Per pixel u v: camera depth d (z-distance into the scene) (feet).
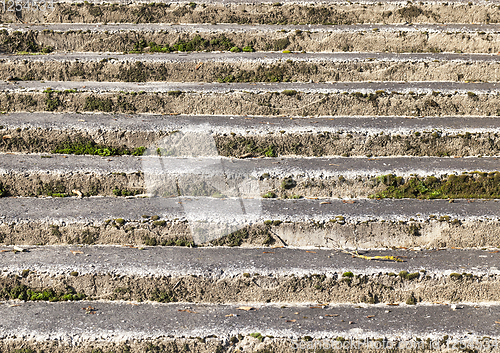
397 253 11.96
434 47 17.13
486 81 16.14
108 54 16.79
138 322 10.38
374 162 13.87
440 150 14.24
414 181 13.21
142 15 17.94
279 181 13.25
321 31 17.10
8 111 15.10
